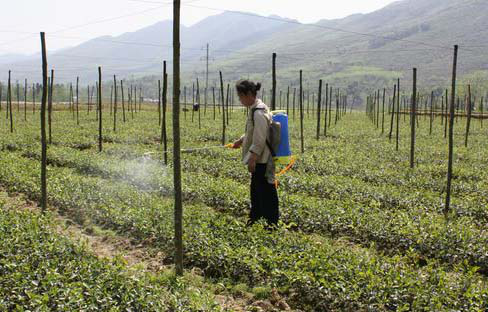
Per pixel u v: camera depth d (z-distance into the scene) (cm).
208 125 3828
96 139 2673
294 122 4672
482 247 880
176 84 725
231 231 855
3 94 11838
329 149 2408
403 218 1009
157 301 604
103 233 1016
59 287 629
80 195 1179
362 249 920
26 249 734
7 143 2295
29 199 1270
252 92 840
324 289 679
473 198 1302
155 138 2827
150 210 1023
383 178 1642
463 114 6297
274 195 895
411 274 689
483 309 623
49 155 1906
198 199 1263
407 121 5531
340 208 1077
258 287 731
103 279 642
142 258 873
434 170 1833
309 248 775
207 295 649
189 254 826
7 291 628
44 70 1085
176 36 711
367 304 650
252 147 836
